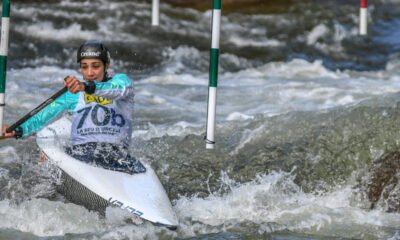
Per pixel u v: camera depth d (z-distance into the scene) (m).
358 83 43.44
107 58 24.02
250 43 52.66
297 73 46.78
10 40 49.69
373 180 26.30
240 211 24.77
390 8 61.38
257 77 45.44
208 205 25.14
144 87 41.72
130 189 23.17
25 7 54.97
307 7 59.31
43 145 24.86
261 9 58.69
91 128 24.06
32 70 44.34
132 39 51.62
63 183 23.86
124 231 22.11
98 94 23.00
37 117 24.92
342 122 30.00
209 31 54.31
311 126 30.39
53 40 50.44
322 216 24.31
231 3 59.19
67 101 24.50
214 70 26.31
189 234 22.75
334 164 28.09
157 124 34.16
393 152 27.36
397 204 24.86
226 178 27.64
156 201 22.98
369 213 24.64
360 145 28.61
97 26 53.03
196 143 30.16
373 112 30.08
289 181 27.09
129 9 56.44
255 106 37.59
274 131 30.59
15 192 24.94
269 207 25.03
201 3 58.81
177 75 44.69
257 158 28.75
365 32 31.80
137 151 29.64
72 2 56.88
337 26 56.16
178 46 51.19
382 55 52.28
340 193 26.12
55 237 22.09
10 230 22.53
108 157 24.03
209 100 26.52
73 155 24.22
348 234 23.00
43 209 23.45
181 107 37.53
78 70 46.47
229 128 31.64
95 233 22.25
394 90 40.56
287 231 23.22
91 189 23.06
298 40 53.81
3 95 25.59
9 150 29.33
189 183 27.36
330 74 46.78
